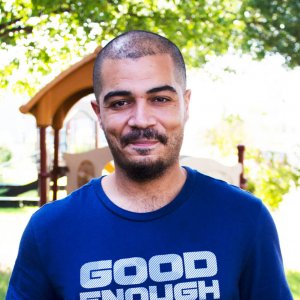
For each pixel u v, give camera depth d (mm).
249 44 8445
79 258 1432
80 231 1463
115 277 1394
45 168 5652
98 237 1440
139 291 1379
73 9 7090
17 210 12109
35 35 7633
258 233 1476
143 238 1423
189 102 1620
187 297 1377
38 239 1495
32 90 8320
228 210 1478
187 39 7648
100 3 6855
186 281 1387
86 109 16234
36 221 1522
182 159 5777
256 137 13953
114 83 1436
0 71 8031
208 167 5844
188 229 1438
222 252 1420
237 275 1428
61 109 6129
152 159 1425
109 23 7328
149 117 1426
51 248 1475
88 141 16578
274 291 1475
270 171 9273
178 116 1460
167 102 1451
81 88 5379
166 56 1467
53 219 1500
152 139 1431
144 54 1441
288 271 6086
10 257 6926
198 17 7578
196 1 7590
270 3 7863
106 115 1460
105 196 1493
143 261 1401
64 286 1435
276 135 14812
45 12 6973
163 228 1433
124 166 1444
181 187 1496
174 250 1411
